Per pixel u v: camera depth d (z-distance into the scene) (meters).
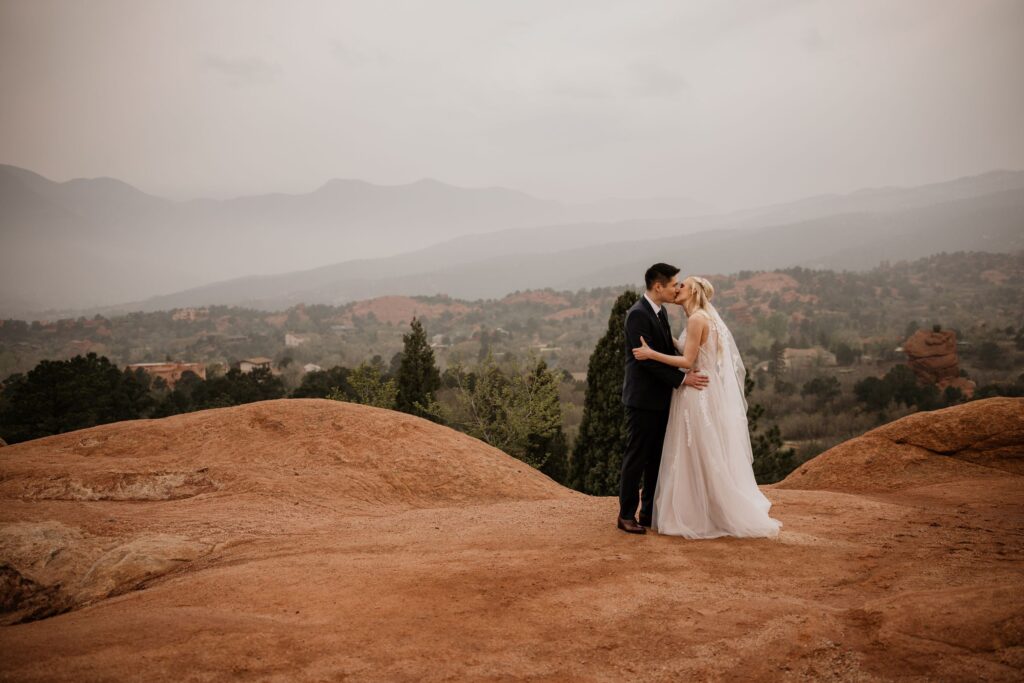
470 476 8.91
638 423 5.77
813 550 5.12
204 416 10.75
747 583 4.51
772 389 123.44
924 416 9.05
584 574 4.71
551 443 31.50
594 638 3.71
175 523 6.20
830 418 96.31
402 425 10.16
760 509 5.57
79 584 5.16
